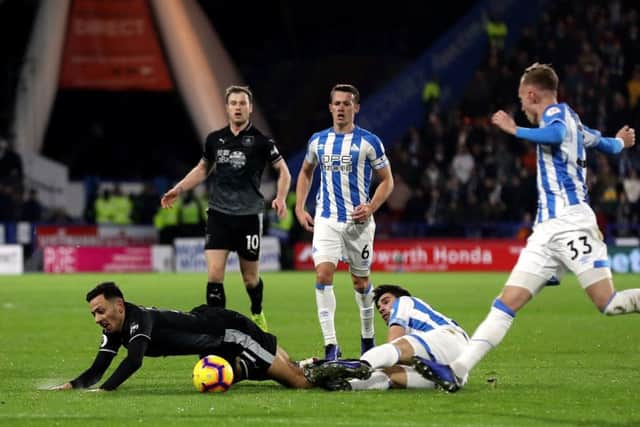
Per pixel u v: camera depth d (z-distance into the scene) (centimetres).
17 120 10381
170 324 2569
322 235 3331
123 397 2502
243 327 2622
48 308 5672
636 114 10600
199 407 2359
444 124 11044
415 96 11312
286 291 7019
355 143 3312
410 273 9931
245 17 12106
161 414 2270
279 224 10394
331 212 3341
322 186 3366
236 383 2738
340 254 3344
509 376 2927
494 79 10962
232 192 3744
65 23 10488
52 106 10550
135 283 8012
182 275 9469
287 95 11812
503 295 2562
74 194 10431
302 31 12325
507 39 11638
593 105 10675
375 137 3334
